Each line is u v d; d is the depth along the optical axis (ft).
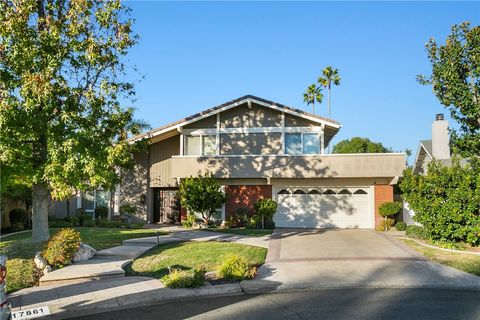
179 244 55.52
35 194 48.52
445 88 58.80
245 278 37.88
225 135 84.23
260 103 81.66
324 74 164.86
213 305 30.55
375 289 35.24
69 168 42.37
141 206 87.35
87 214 83.87
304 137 82.74
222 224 81.46
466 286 35.86
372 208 80.48
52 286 35.76
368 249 52.49
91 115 46.57
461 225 53.57
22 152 43.60
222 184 82.74
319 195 82.12
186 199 77.46
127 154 46.85
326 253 50.03
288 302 31.04
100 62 46.57
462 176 53.47
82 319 27.81
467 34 56.29
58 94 44.73
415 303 30.42
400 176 76.43
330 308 29.17
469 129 57.82
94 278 37.86
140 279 37.99
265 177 79.15
